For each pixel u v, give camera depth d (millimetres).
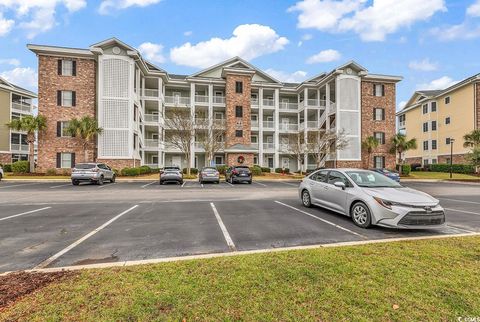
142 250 5055
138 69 29781
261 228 6727
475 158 27766
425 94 44688
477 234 6047
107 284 3432
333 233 6281
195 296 3131
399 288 3342
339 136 30844
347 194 7465
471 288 3340
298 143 32469
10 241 5594
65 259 4594
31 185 18781
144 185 19438
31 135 26344
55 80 26672
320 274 3734
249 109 34938
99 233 6223
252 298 3104
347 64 32906
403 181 26000
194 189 16719
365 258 4359
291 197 12719
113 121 26844
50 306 2912
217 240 5703
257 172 30219
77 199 11836
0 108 39062
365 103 34031
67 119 26828
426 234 6195
